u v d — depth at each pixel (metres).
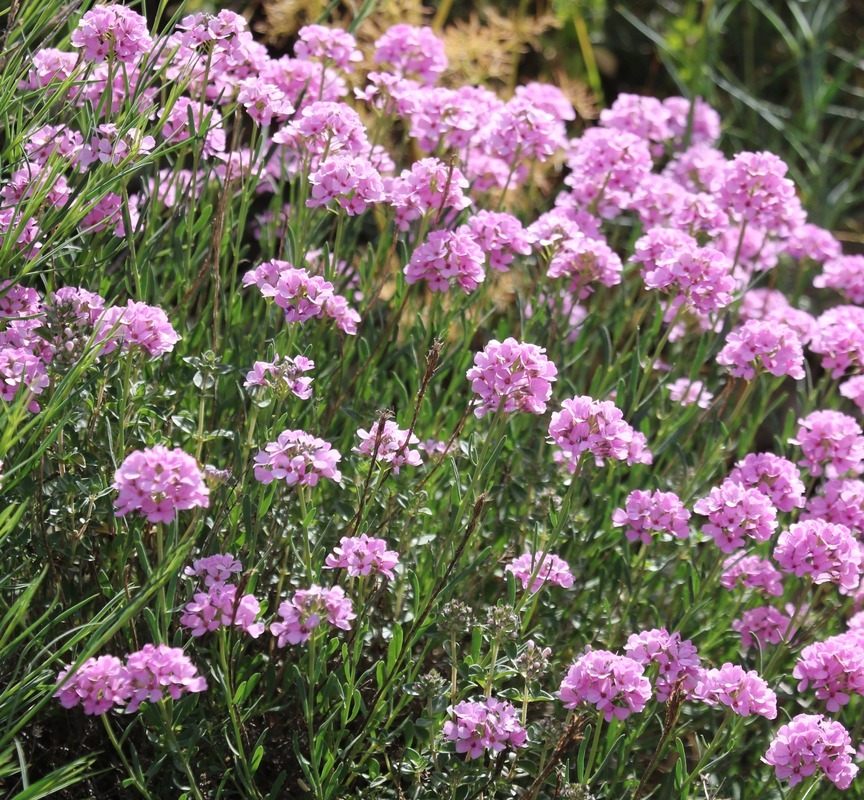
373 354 1.26
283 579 1.21
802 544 1.18
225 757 1.18
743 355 1.24
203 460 1.22
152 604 1.17
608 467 1.27
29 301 1.18
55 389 1.14
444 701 1.15
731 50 2.14
